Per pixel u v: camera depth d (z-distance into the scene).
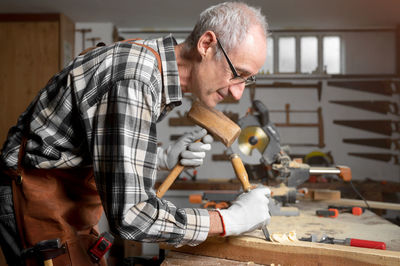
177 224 0.89
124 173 0.81
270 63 4.79
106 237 1.04
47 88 0.97
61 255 1.01
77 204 1.08
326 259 0.95
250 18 0.93
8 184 1.10
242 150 1.68
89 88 0.86
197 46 0.94
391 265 0.88
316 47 4.79
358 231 1.25
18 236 1.08
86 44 4.55
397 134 4.64
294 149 4.70
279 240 1.02
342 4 3.85
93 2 3.81
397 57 4.64
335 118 4.70
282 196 1.61
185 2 3.81
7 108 4.14
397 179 4.61
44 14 4.12
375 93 4.66
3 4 3.85
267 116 1.68
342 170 1.64
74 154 0.96
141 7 3.97
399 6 3.92
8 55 4.14
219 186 3.94
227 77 0.95
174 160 1.28
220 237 1.08
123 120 0.82
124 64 0.86
